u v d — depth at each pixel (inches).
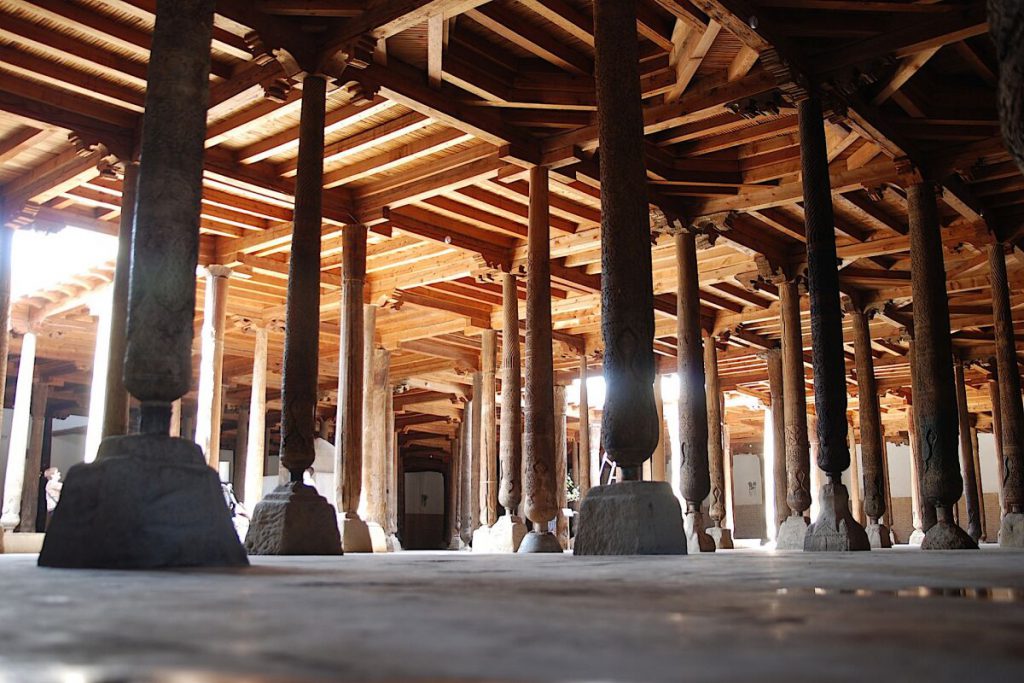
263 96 481.4
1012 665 63.8
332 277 818.2
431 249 759.7
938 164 564.4
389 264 795.4
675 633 83.7
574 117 539.5
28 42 457.7
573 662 64.7
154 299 239.9
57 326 967.0
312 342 419.2
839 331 453.4
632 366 335.0
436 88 503.5
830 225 460.4
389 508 1049.5
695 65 480.7
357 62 447.5
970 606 114.7
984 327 1003.9
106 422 524.1
